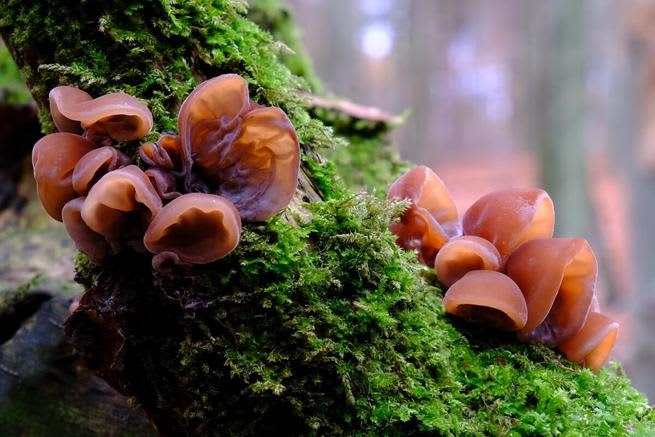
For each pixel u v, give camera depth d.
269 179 0.41
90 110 0.39
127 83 0.44
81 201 0.40
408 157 3.09
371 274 0.44
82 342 0.44
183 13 0.44
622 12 2.32
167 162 0.41
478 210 0.48
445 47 4.55
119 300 0.41
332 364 0.41
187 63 0.44
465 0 4.45
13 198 0.66
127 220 0.40
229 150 0.41
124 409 0.53
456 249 0.46
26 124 0.64
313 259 0.43
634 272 2.13
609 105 2.76
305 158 0.47
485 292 0.44
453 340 0.46
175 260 0.39
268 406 0.42
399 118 0.72
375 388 0.42
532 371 0.45
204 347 0.41
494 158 4.75
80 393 0.54
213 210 0.39
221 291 0.41
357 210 0.44
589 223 2.25
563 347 0.47
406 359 0.44
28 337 0.55
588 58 2.08
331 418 0.42
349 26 3.42
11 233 0.63
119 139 0.41
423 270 0.49
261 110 0.40
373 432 0.42
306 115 0.48
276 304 0.41
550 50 2.05
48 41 0.44
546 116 2.07
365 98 4.24
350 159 0.67
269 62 0.48
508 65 4.74
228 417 0.42
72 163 0.41
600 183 2.98
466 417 0.43
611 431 0.43
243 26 0.46
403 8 3.54
